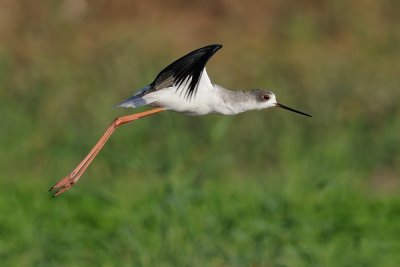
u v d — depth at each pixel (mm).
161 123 16234
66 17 21906
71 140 16484
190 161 15633
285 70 19797
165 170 13070
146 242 12680
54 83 18781
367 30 22031
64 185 10555
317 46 21750
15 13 21719
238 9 22875
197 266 11906
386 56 21188
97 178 15586
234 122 17219
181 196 12406
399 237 13438
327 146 16250
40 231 12781
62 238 12883
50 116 17734
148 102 9930
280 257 12406
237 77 19750
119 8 22516
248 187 14867
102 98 17641
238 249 12477
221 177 15969
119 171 15289
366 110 18281
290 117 17594
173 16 22672
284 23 22438
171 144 14781
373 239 13273
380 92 18562
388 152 16828
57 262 12586
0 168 16094
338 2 22547
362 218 13812
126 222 12844
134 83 18453
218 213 13195
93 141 16453
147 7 22750
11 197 14289
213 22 22516
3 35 21266
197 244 12094
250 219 13117
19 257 12719
